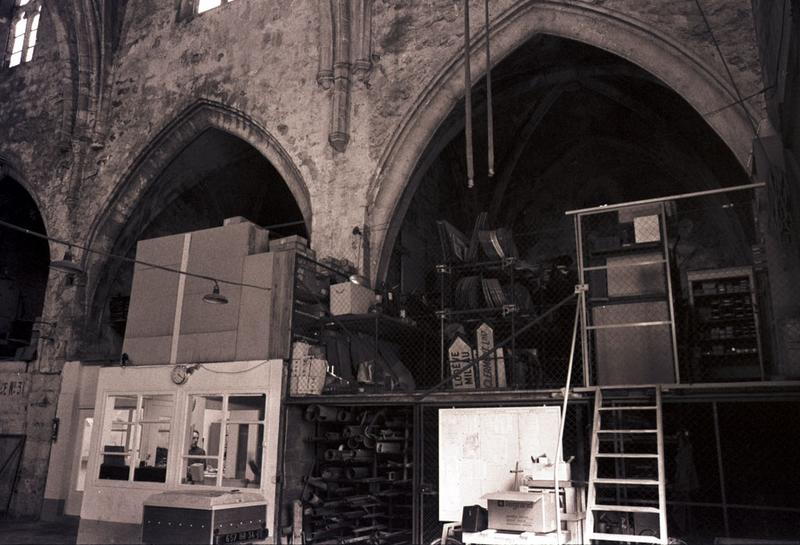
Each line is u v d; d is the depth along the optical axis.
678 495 12.08
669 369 10.81
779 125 9.95
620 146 21.20
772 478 13.12
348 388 13.60
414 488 11.38
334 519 13.12
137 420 14.24
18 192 25.11
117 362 18.75
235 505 11.24
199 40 20.27
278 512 12.14
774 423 13.24
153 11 21.66
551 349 17.30
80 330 19.97
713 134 18.28
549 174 22.45
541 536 9.00
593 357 11.49
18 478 19.08
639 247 11.30
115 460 14.71
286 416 12.68
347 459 12.82
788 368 9.56
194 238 14.77
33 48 24.22
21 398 19.92
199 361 13.86
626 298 11.32
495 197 21.88
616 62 17.42
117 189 20.39
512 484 11.05
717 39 13.43
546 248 22.33
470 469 11.43
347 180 16.58
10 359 21.20
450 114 16.69
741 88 12.95
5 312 24.47
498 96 18.77
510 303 14.38
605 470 12.54
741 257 18.86
